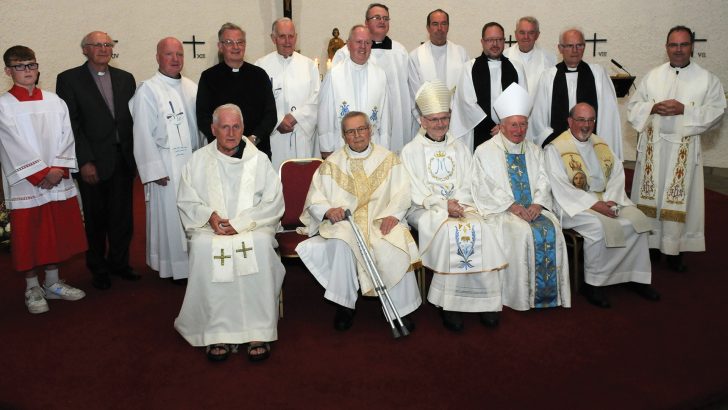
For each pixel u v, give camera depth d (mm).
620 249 4523
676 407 3188
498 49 5438
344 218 4184
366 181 4379
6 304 4648
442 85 4547
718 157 8953
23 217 4328
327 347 3902
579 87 5363
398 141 5836
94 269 4977
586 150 4855
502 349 3850
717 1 8609
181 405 3248
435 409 3176
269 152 5148
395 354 3797
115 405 3254
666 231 5191
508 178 4645
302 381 3480
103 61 4766
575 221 4645
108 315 4418
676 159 5141
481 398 3275
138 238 6305
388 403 3240
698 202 5207
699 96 5172
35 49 7777
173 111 4867
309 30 10117
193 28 9367
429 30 5945
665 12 8859
